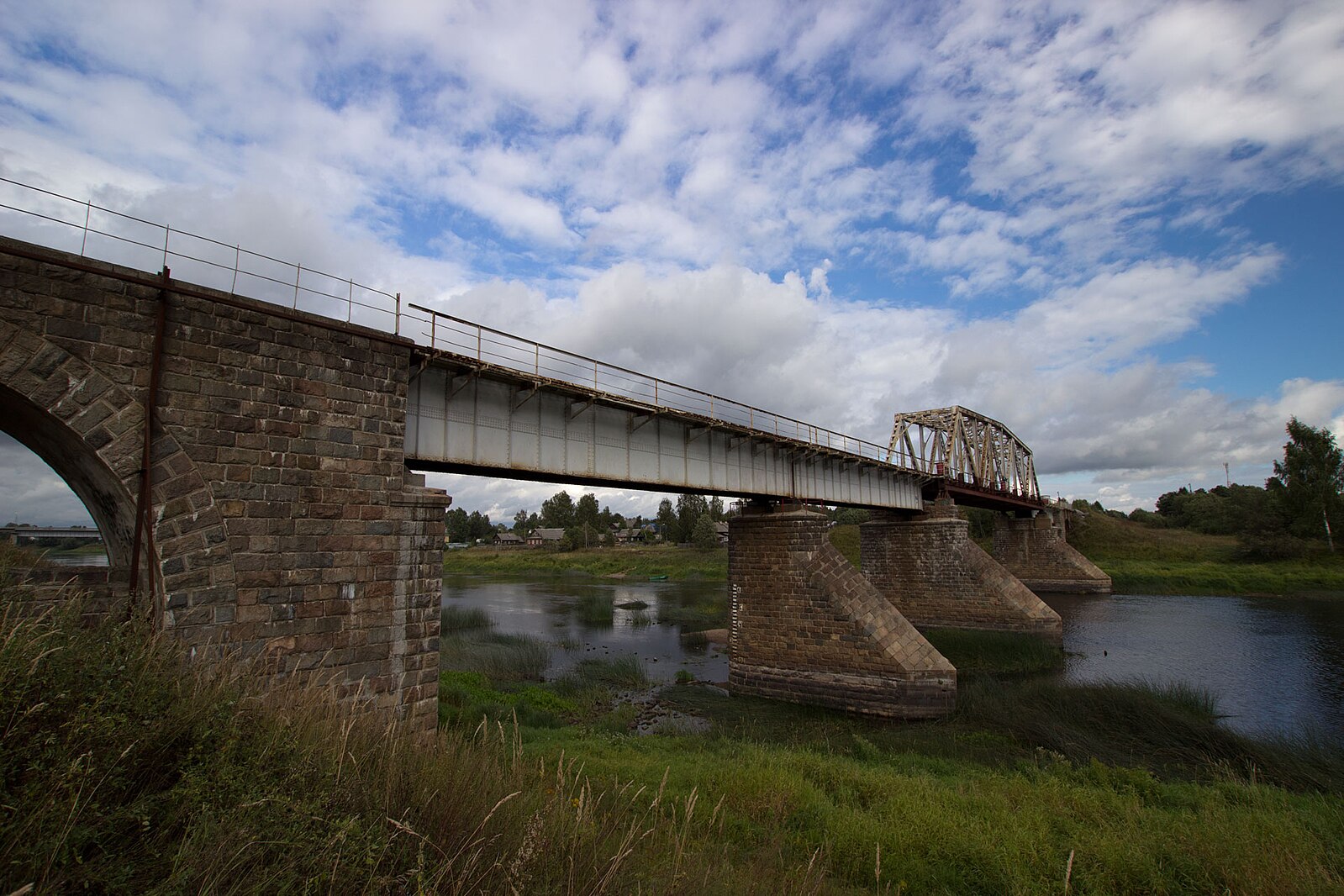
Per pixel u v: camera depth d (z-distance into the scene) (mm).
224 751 5543
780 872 7871
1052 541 66625
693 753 15477
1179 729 18875
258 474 11383
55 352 9461
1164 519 106125
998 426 60938
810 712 24031
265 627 11164
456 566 104750
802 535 26703
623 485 22938
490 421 17734
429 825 5914
